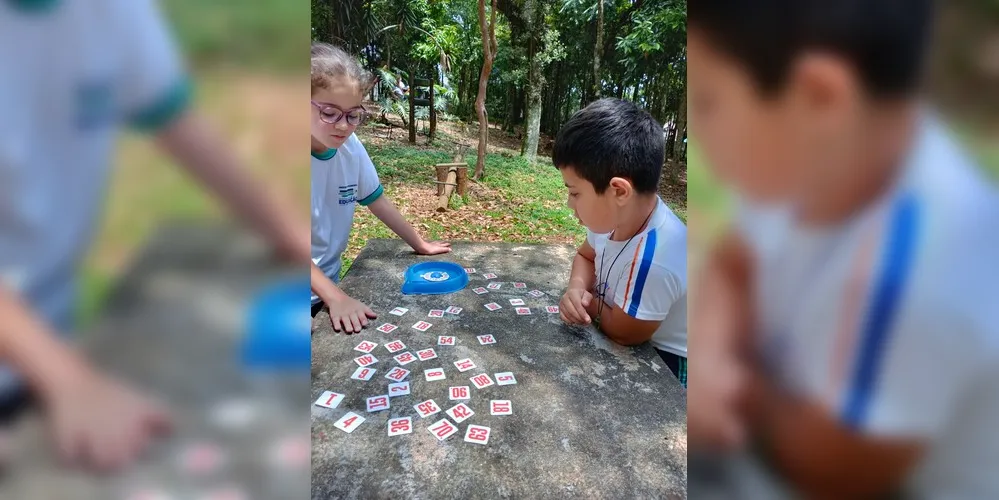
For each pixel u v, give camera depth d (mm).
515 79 11742
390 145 10000
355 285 1676
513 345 1304
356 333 1356
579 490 839
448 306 1527
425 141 11078
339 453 916
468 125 15062
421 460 901
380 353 1259
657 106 7949
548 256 2012
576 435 971
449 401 1070
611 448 937
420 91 11523
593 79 8891
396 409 1043
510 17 10586
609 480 860
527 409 1046
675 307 1371
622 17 9305
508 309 1515
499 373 1175
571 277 1606
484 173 8164
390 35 9641
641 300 1274
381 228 4871
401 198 6355
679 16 6617
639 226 1360
